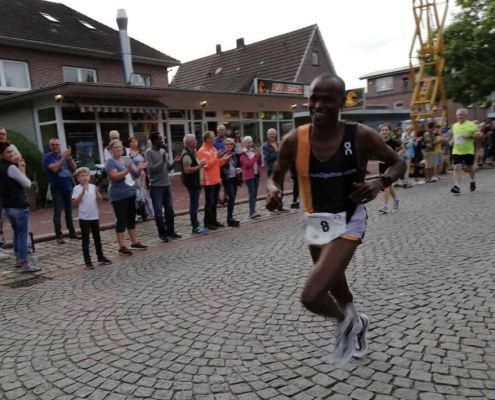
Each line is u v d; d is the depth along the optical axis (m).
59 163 7.66
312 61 30.94
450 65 21.88
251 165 9.10
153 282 5.23
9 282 5.75
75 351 3.53
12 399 2.88
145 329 3.86
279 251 6.28
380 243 6.26
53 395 2.89
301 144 2.62
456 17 21.75
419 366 2.92
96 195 6.27
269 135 9.59
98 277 5.67
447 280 4.50
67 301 4.79
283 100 20.67
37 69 18.17
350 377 2.85
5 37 16.62
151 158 7.39
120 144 6.73
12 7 20.34
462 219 7.46
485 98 22.38
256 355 3.23
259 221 8.95
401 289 4.35
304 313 3.95
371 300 4.12
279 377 2.91
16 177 5.92
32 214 11.30
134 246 7.11
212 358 3.24
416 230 6.94
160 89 14.77
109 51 20.61
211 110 19.52
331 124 2.52
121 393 2.86
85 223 6.13
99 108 14.17
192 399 2.73
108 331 3.87
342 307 2.92
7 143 5.98
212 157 8.13
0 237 7.37
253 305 4.23
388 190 8.62
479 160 16.89
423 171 13.19
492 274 4.57
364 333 3.04
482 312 3.67
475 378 2.74
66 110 14.23
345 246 2.56
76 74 19.69
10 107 15.26
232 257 6.14
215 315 4.05
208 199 8.22
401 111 32.69
